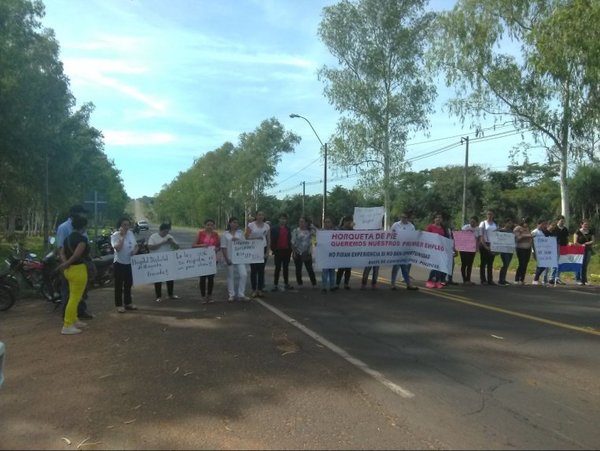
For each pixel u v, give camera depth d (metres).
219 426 4.56
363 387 5.57
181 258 11.02
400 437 4.33
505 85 23.06
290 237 13.00
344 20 31.64
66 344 7.56
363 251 12.91
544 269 15.35
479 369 6.24
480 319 9.21
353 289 13.20
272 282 14.94
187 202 114.56
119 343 7.55
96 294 12.91
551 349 7.16
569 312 9.96
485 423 4.63
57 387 5.65
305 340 7.65
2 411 4.98
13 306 11.24
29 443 4.27
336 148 32.69
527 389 5.54
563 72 19.38
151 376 5.96
